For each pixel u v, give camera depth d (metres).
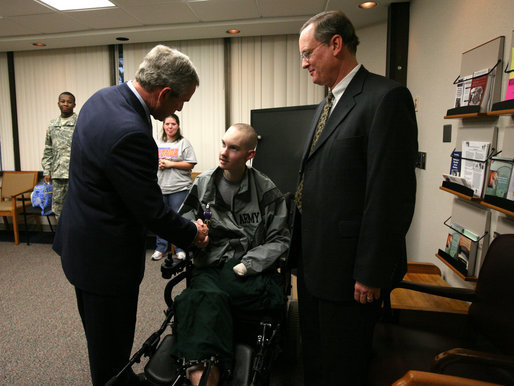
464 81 1.76
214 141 4.13
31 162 4.51
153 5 3.00
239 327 1.37
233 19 3.38
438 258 2.14
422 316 1.59
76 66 4.24
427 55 2.43
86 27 3.56
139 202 1.07
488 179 1.53
